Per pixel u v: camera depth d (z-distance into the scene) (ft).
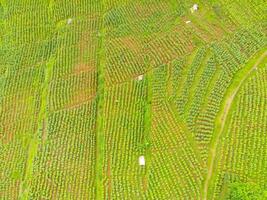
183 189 96.17
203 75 111.75
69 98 119.34
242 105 104.47
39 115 119.03
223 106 105.70
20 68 131.13
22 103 123.34
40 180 106.01
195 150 100.89
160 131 105.50
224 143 100.07
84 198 101.24
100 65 123.85
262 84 106.73
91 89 119.65
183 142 102.47
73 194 102.32
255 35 115.96
